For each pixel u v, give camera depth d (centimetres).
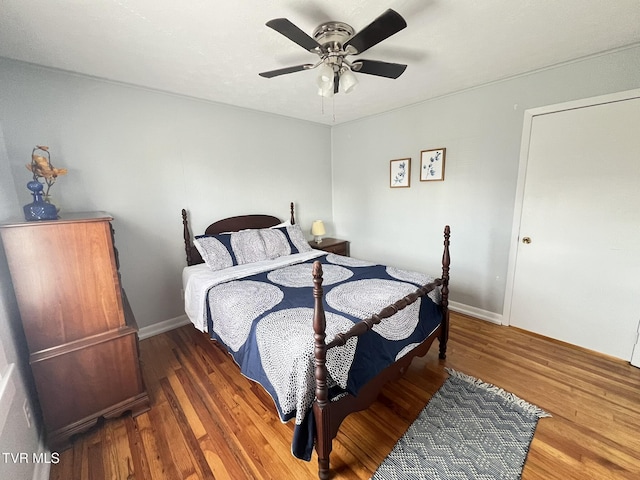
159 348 256
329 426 134
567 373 209
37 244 147
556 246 242
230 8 143
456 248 308
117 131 244
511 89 247
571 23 164
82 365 162
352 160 398
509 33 174
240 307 188
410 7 147
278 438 162
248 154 332
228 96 279
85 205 234
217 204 313
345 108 327
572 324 242
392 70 170
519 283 268
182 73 222
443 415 173
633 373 207
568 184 230
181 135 280
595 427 161
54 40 170
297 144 379
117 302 173
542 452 147
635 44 190
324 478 135
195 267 279
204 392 200
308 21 156
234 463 147
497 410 175
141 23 155
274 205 365
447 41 183
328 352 138
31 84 204
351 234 421
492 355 233
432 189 318
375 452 151
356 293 196
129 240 260
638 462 141
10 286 153
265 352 154
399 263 366
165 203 278
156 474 142
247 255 287
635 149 200
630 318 215
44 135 212
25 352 161
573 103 218
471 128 277
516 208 259
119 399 175
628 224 208
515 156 254
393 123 340
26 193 207
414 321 190
